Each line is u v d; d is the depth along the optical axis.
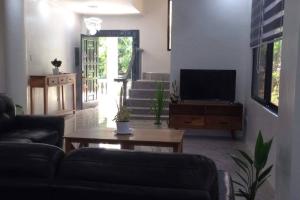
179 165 1.20
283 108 2.43
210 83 5.93
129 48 11.60
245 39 5.90
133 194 1.18
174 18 6.10
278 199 2.54
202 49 6.07
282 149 2.43
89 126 6.75
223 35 6.01
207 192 1.15
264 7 4.20
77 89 9.05
